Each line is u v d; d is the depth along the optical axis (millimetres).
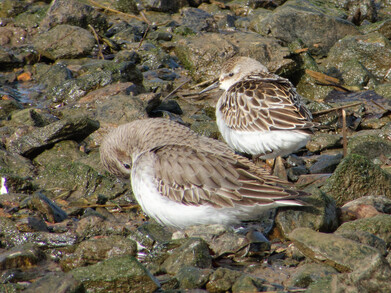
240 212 9648
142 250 9898
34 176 13180
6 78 19203
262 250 9641
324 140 15367
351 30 23031
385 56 20828
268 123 12789
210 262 9273
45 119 15711
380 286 7996
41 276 9133
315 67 20312
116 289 8352
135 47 21969
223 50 20047
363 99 18594
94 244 9391
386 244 9625
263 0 26453
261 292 8320
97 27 22688
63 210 11734
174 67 21078
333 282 8156
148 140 10586
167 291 8477
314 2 26594
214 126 15984
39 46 20703
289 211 10289
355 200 11109
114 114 15531
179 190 9680
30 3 24344
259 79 14141
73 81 17828
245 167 9672
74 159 13945
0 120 15719
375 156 14508
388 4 27672
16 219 10906
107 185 12695
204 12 25109
